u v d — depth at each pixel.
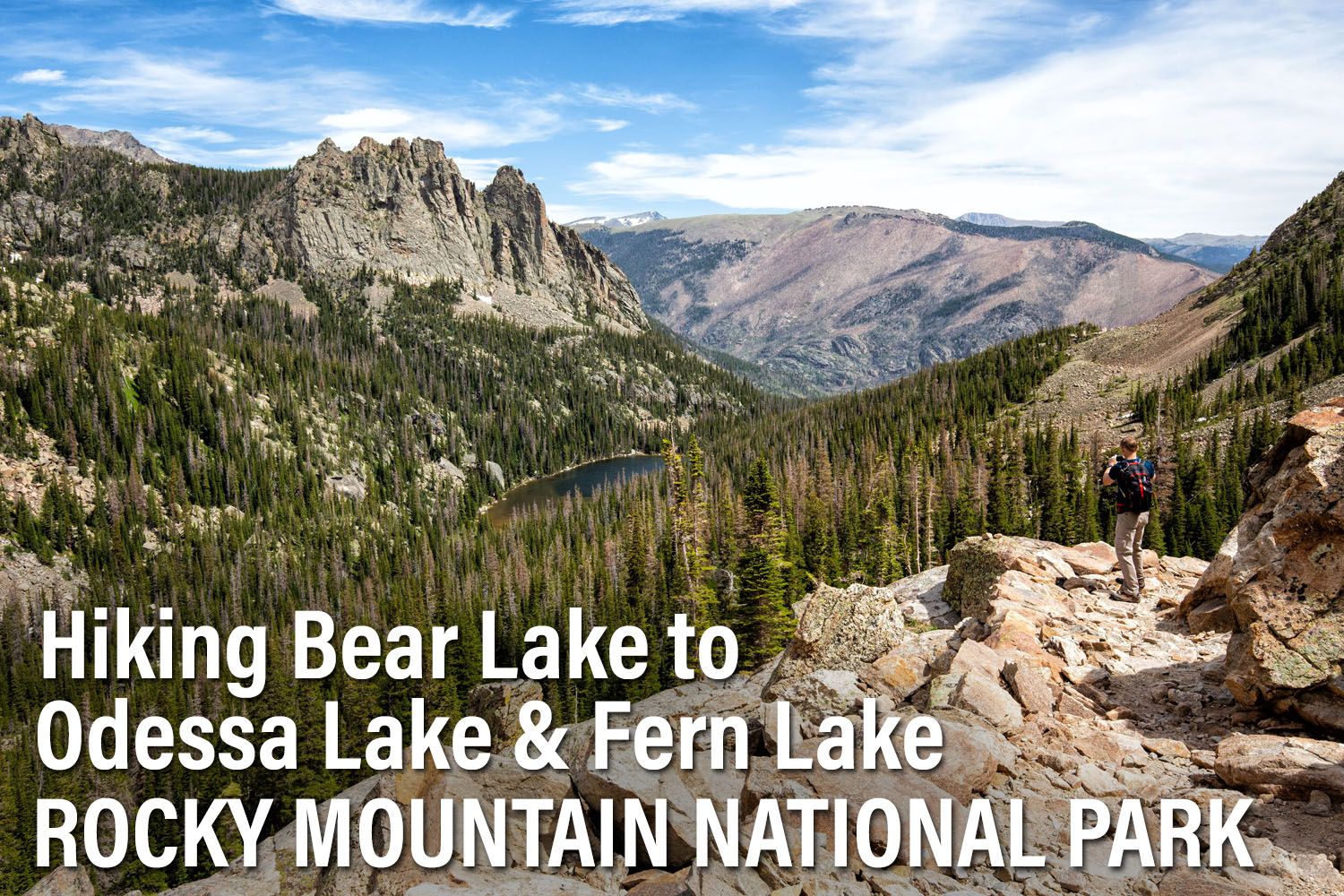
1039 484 104.44
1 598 158.75
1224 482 96.12
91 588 165.75
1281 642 10.85
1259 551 11.82
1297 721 10.66
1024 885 8.05
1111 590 18.08
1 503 182.38
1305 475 11.69
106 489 198.12
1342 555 10.97
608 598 96.69
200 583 174.50
